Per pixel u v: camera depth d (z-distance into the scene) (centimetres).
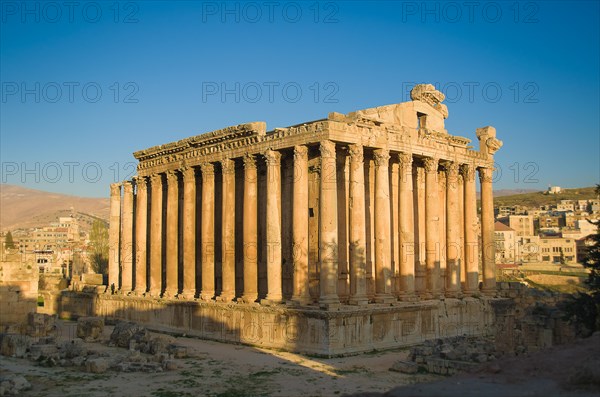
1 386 3303
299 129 5022
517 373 2722
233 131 5631
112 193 7862
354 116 5031
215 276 6275
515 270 10656
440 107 6094
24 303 5528
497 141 6588
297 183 4991
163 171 6812
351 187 4981
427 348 4022
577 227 19850
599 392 2386
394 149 5359
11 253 5516
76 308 8050
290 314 4812
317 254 5212
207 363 4281
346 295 5178
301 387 3497
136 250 7169
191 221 6294
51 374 3856
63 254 17525
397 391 2533
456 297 5900
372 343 4800
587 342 3080
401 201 5453
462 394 2420
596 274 3869
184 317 6038
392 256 5638
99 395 3319
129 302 6969
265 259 5662
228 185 5819
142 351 4750
